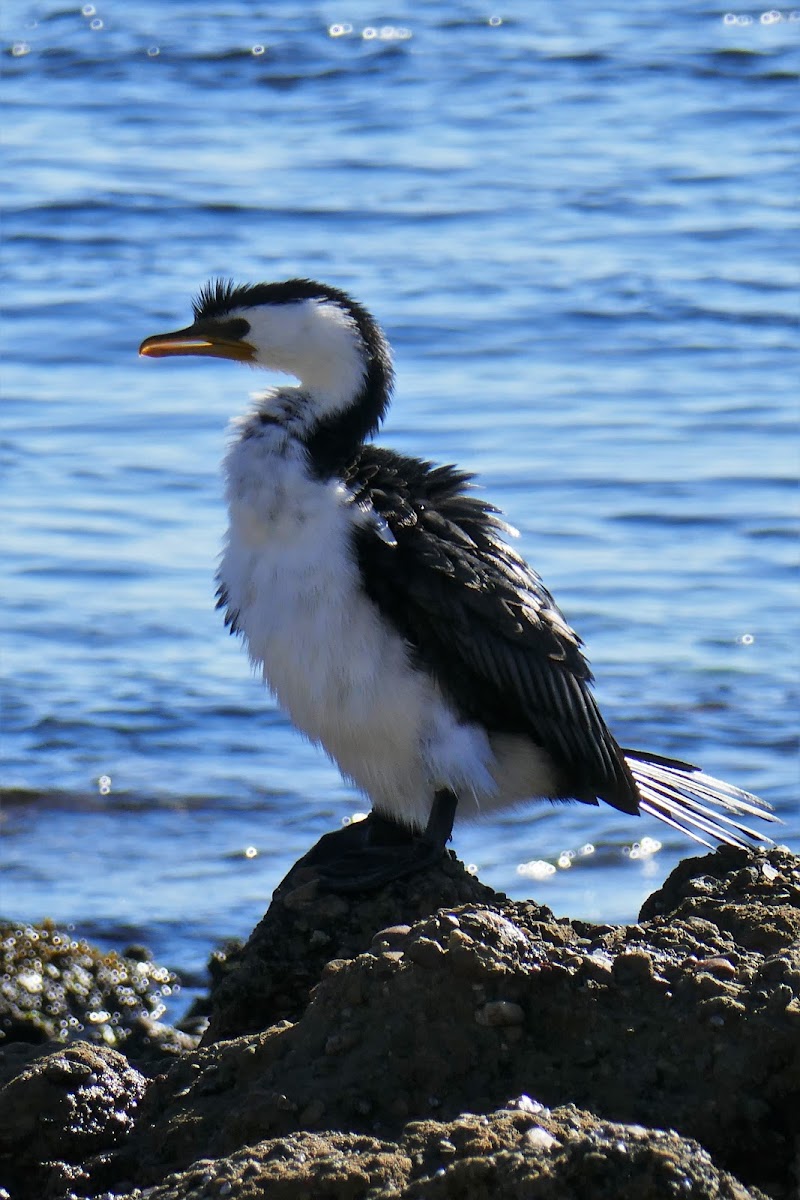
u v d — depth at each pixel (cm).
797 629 1720
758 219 3080
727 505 1994
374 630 887
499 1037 667
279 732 1572
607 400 2325
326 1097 657
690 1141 580
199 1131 680
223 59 4022
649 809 978
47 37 4178
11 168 3341
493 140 3569
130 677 1655
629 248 2939
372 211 3127
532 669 901
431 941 687
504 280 2780
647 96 3841
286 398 945
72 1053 731
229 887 1342
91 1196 674
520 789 949
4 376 2402
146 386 2378
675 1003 667
